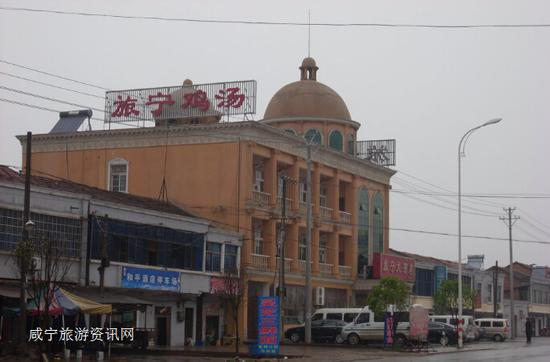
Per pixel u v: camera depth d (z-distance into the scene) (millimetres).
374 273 61875
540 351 42969
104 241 36625
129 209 39875
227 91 50531
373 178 65000
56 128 55125
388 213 67125
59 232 35562
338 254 60250
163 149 51344
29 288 28922
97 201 37656
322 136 61594
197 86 51312
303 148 55344
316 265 56562
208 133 50250
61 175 53781
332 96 63156
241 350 39000
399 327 45562
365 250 63531
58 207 35625
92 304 30125
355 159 61406
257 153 50594
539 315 108188
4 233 33000
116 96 53219
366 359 33781
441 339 52438
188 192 50312
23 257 27828
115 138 52656
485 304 90875
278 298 32719
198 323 44969
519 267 107812
